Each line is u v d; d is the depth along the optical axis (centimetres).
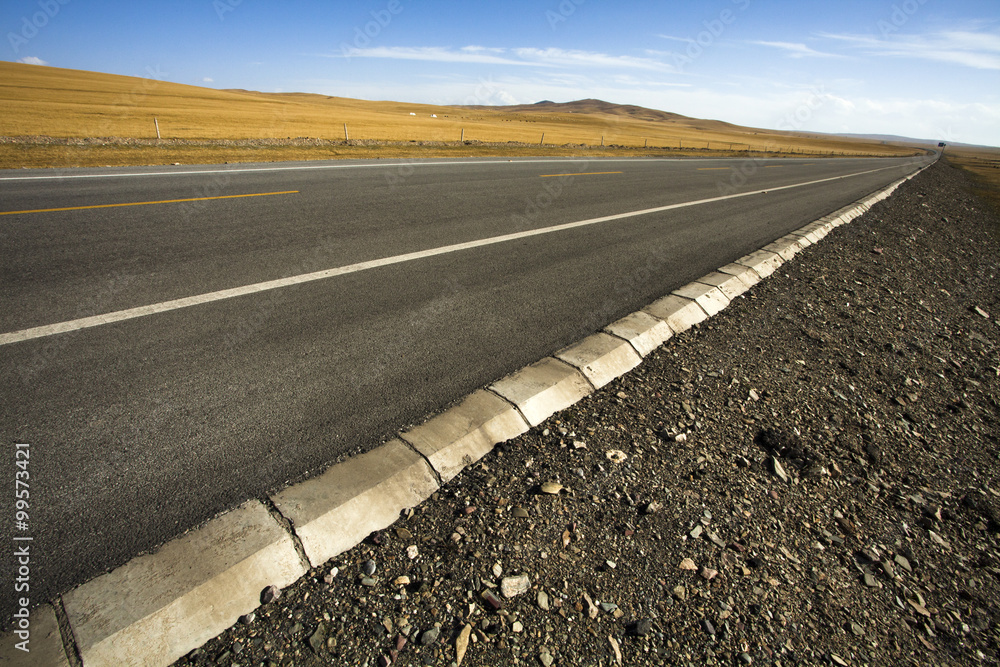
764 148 5581
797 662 154
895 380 356
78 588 146
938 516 232
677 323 387
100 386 243
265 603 152
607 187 1072
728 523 204
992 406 346
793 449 257
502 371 289
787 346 380
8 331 286
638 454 238
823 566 192
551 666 141
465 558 172
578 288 436
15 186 652
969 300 587
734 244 646
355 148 1412
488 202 770
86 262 398
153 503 180
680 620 160
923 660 163
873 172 2731
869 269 630
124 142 1145
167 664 134
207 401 239
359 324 331
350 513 182
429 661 138
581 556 179
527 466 222
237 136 1595
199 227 514
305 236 513
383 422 235
